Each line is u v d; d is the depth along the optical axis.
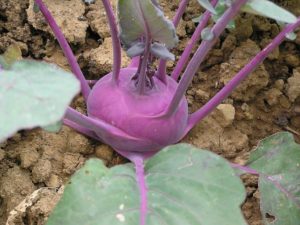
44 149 0.40
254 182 0.41
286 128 0.45
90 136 0.41
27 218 0.37
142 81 0.35
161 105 0.36
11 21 0.47
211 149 0.42
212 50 0.47
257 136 0.45
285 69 0.48
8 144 0.41
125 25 0.33
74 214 0.28
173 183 0.30
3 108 0.22
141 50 0.33
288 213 0.35
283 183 0.36
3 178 0.40
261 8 0.28
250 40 0.48
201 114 0.39
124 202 0.29
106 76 0.38
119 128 0.36
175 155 0.32
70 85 0.23
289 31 0.37
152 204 0.29
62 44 0.39
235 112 0.45
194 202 0.29
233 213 0.29
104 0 0.34
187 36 0.48
